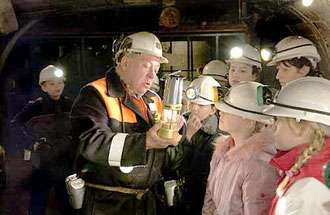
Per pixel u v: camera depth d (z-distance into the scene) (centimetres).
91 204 275
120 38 274
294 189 179
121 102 266
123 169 264
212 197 271
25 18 736
